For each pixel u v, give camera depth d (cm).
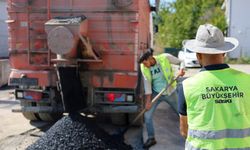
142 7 722
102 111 655
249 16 2853
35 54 676
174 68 652
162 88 580
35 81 677
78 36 598
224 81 247
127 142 625
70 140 569
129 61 645
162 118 809
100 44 650
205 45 250
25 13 672
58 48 591
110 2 639
